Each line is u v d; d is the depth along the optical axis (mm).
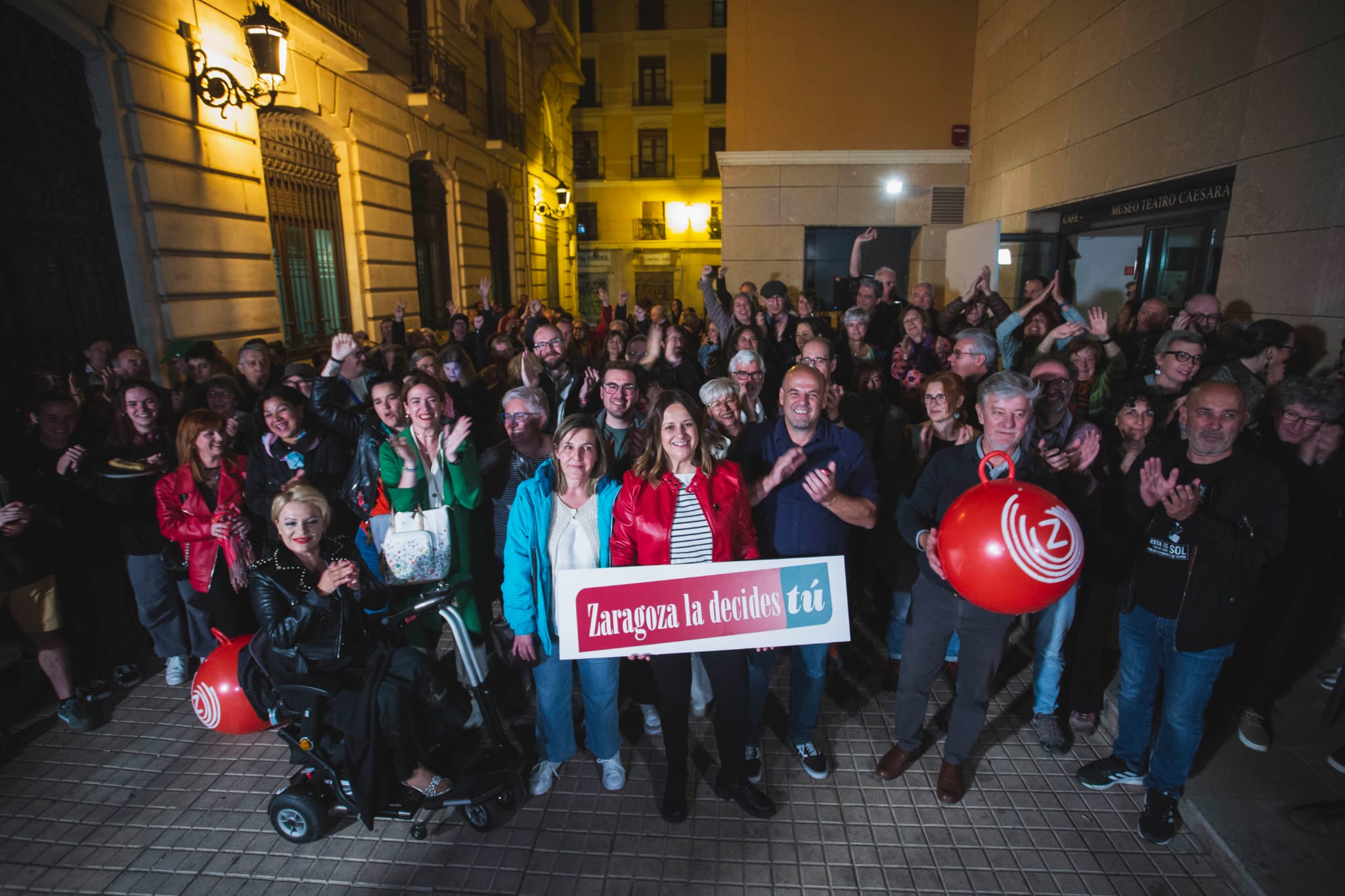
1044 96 8586
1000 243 9352
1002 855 2691
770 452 3014
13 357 4855
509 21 16406
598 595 2600
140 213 5746
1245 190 5316
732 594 2633
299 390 4625
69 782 3166
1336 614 4031
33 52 4961
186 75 6164
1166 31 6250
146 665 4188
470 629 3451
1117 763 3025
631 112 29969
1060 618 3207
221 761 3318
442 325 12711
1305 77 4719
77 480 3656
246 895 2564
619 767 3066
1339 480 3059
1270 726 3152
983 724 2912
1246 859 2504
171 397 4488
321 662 2674
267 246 7359
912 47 10828
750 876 2615
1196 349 3613
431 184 12359
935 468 2871
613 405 3342
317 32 7754
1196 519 2520
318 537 2775
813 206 11281
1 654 4227
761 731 3131
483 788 2781
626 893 2549
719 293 7891
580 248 31047
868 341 6820
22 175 4895
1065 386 3221
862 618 4609
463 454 3283
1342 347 3969
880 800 2984
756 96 11086
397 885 2596
